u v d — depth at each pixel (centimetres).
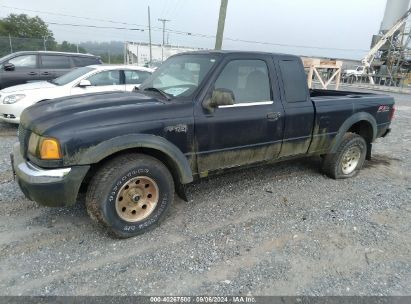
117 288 261
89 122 296
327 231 355
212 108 355
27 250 307
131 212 328
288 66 426
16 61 950
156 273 280
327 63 1563
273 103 406
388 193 470
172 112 334
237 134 378
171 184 348
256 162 414
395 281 281
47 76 983
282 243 330
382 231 360
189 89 361
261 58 400
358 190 477
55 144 284
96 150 293
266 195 444
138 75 847
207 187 464
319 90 625
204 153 361
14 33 5791
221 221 371
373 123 525
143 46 4359
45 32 6053
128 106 324
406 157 679
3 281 265
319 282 275
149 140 316
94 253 305
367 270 294
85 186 350
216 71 362
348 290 267
